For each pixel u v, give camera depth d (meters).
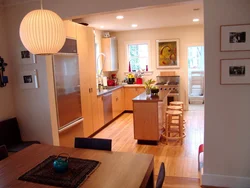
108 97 5.75
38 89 3.50
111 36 7.31
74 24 4.05
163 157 3.73
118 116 6.71
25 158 2.05
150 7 2.85
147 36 7.06
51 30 1.62
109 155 2.04
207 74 2.65
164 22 5.83
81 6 3.11
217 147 2.75
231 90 2.61
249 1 2.43
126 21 5.38
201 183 2.86
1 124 3.39
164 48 6.99
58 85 3.60
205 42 2.60
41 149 2.27
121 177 1.64
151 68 7.20
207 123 2.74
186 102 7.04
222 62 2.58
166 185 2.88
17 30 3.46
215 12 2.53
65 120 3.79
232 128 2.68
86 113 4.57
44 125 3.56
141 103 4.25
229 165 2.75
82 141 2.33
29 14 1.65
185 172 3.20
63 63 3.72
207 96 2.69
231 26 2.51
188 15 4.92
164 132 4.81
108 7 2.99
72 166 1.83
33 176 1.69
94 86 4.93
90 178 1.63
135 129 4.35
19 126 3.72
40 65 3.42
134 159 1.94
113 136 4.91
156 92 4.55
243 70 2.54
